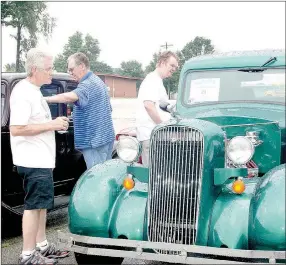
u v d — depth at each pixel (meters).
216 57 4.93
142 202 3.61
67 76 5.95
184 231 3.41
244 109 4.52
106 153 5.52
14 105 3.95
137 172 3.74
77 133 5.38
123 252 3.34
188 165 3.41
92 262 3.85
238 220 3.29
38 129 3.94
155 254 3.25
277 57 4.60
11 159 5.02
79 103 5.17
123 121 18.72
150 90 5.39
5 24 33.16
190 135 3.41
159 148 3.49
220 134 3.65
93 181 3.74
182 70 5.04
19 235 5.29
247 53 4.84
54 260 4.03
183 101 4.93
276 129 4.26
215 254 3.11
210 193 3.45
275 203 3.11
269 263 3.03
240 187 3.43
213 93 4.80
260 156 4.29
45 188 3.99
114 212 3.59
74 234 3.52
